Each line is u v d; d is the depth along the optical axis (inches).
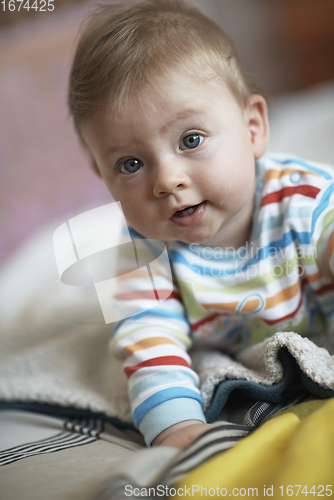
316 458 16.3
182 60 26.4
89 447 25.1
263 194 30.9
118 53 27.0
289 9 99.0
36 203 79.6
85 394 32.4
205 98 26.2
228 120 27.2
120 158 26.6
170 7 31.3
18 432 29.0
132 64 26.3
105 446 25.4
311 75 101.7
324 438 17.2
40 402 32.8
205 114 26.1
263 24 100.0
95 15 33.9
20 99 79.5
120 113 25.8
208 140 26.2
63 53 76.1
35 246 58.0
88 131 28.1
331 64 100.1
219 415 27.7
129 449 25.6
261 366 27.7
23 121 80.4
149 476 17.4
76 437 27.4
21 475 20.3
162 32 27.6
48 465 21.5
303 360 23.4
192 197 26.0
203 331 32.2
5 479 20.0
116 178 27.3
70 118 34.1
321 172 31.0
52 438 27.4
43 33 77.0
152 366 27.8
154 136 25.5
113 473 16.8
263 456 17.5
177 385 26.7
